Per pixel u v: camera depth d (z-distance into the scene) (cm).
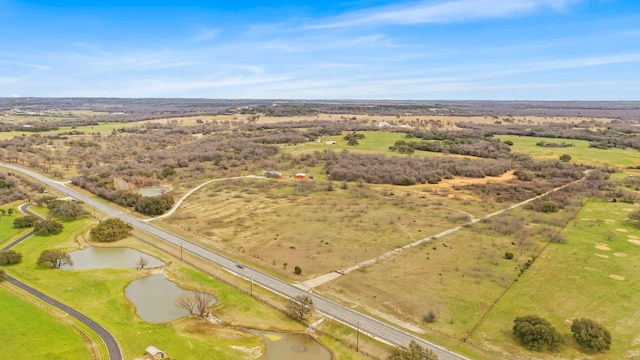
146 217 13738
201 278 9250
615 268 9362
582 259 9844
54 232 12031
